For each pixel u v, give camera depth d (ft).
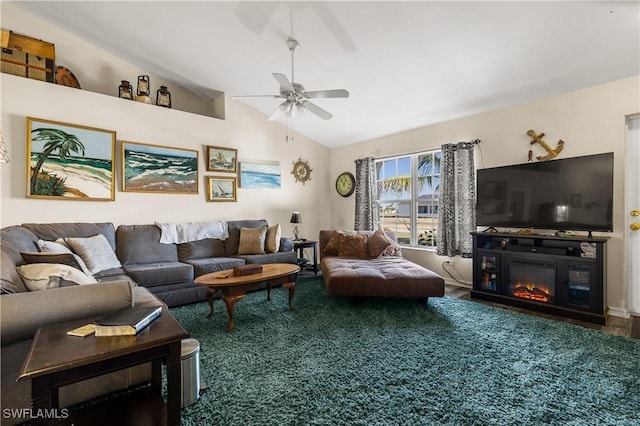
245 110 15.34
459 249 12.82
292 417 4.55
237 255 13.25
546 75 9.32
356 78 11.14
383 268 10.61
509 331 7.75
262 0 8.16
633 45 7.64
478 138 12.37
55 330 3.89
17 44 9.78
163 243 11.78
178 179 13.07
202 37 10.36
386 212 16.66
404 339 7.29
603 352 6.57
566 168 9.43
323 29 8.87
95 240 9.72
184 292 10.19
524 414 4.60
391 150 15.88
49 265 5.21
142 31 10.51
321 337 7.43
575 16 6.98
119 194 11.61
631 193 9.02
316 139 18.26
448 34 8.18
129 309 4.38
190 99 14.79
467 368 5.94
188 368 4.80
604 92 9.27
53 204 10.18
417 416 4.56
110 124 11.34
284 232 17.07
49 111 10.03
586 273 8.89
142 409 4.33
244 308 9.73
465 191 12.51
